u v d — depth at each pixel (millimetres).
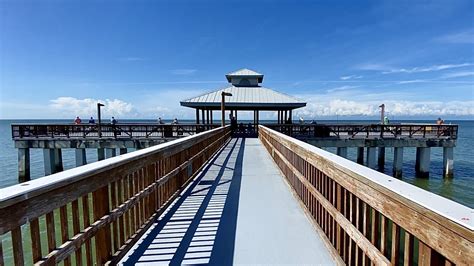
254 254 2668
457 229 967
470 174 17500
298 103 18078
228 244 2873
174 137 17047
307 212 3547
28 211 1469
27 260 4930
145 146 16797
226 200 4340
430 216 1125
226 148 11320
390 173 17812
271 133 7949
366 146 17047
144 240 2965
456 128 17078
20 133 16766
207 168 6898
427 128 17672
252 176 6004
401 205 1367
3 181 16016
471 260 902
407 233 1376
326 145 16828
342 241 2424
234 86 20828
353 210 2148
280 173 6121
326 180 2826
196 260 2559
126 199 2723
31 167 19781
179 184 4668
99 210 2256
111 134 17969
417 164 17281
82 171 1928
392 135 17688
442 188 14211
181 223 3430
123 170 2619
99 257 2234
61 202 1739
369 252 1825
